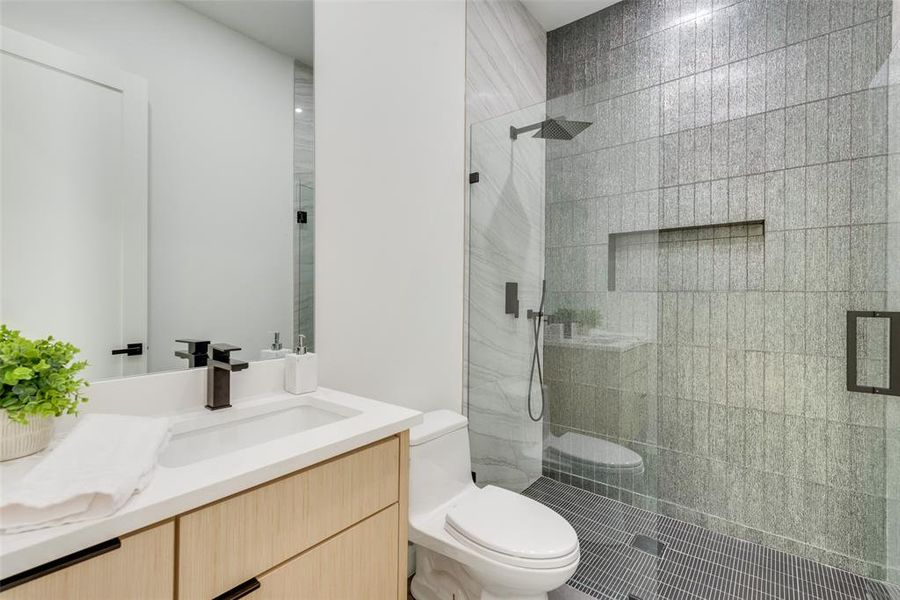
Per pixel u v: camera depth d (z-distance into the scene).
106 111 0.99
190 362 1.13
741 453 2.10
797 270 1.96
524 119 2.04
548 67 2.74
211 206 1.17
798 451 1.97
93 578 0.59
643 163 1.76
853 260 1.84
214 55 1.17
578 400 1.97
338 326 1.49
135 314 1.04
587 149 1.90
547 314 2.03
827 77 1.89
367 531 1.00
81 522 0.57
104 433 0.78
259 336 1.28
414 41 1.80
